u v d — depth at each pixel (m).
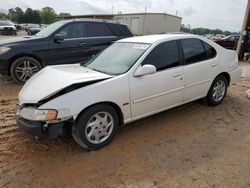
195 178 2.94
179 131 4.09
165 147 3.60
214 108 5.11
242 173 3.03
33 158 3.31
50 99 3.15
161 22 38.72
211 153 3.46
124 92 3.55
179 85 4.25
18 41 6.52
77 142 3.40
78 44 7.14
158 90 3.96
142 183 2.85
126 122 3.73
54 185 2.82
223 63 5.05
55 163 3.20
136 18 38.66
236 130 4.16
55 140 3.74
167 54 4.13
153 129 4.15
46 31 7.19
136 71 3.70
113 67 3.90
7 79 7.20
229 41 19.47
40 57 6.67
